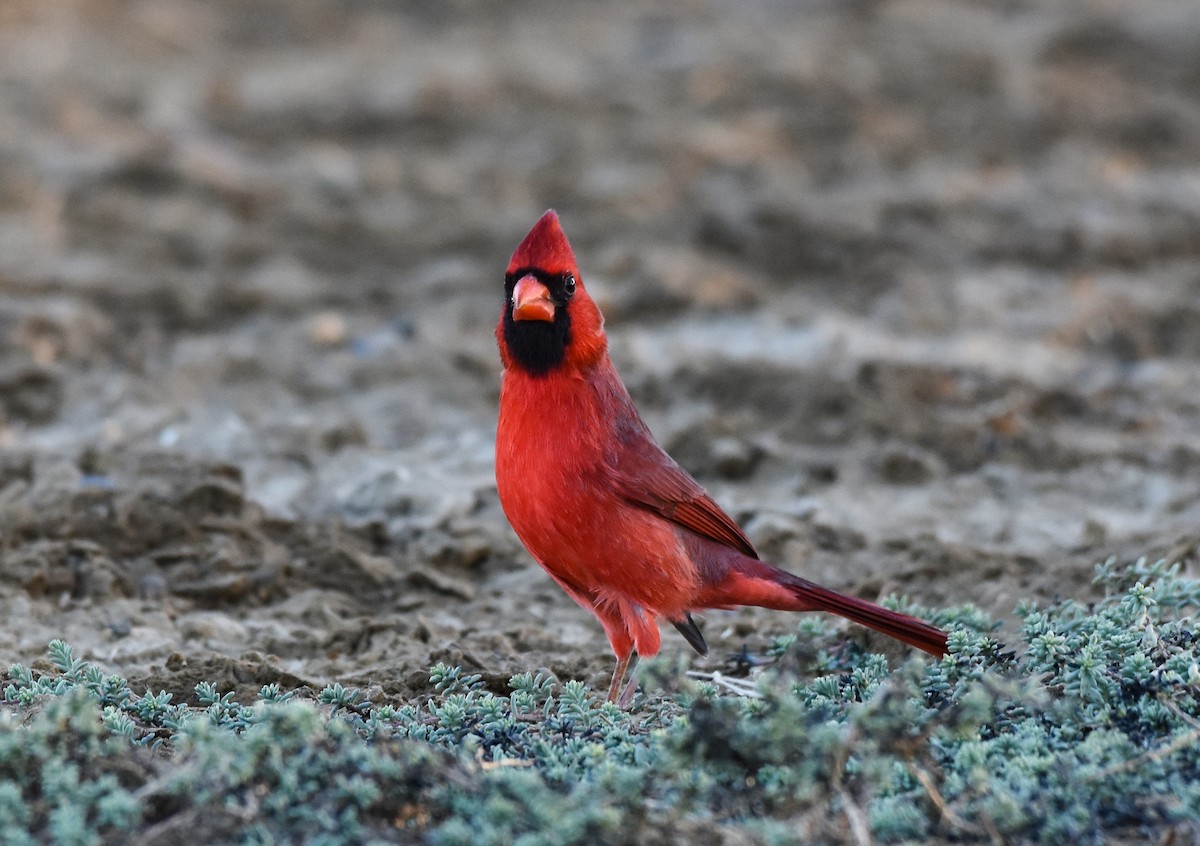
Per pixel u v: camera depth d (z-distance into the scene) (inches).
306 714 235.6
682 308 624.1
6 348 539.8
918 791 238.1
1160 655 276.5
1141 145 859.4
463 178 784.9
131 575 386.9
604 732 263.6
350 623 364.2
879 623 309.1
